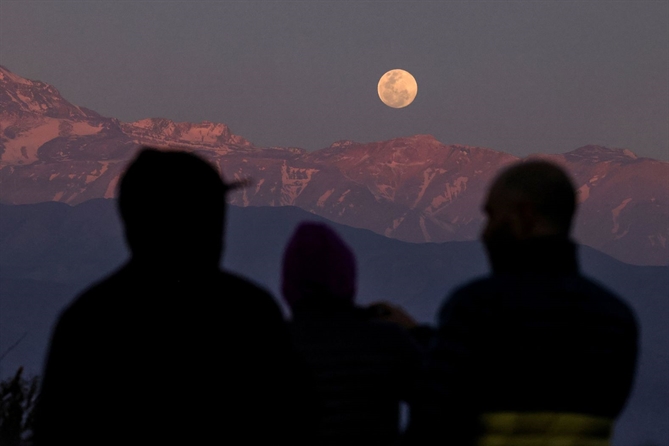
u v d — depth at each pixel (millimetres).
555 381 8445
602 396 8664
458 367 8484
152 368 7359
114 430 7289
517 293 8680
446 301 9016
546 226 9016
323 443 10234
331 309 10812
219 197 8008
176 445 7371
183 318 7527
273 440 7828
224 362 7539
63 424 7227
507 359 8461
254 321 7797
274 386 7789
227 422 7535
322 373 10336
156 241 7699
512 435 8469
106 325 7426
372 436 10453
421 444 8602
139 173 7801
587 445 8539
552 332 8500
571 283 8852
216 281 7883
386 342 10672
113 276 7812
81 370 7312
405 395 10867
